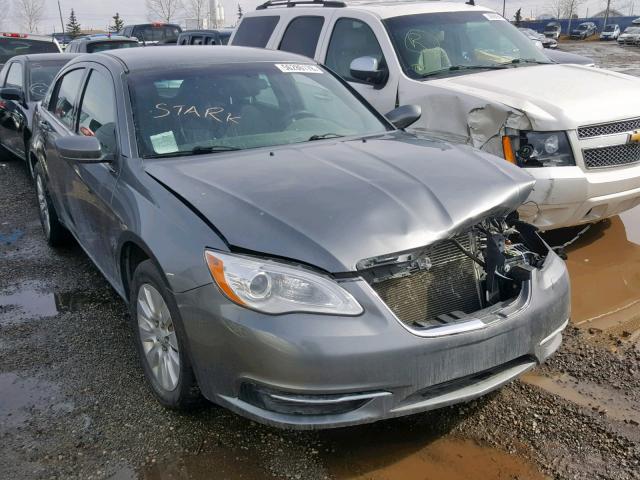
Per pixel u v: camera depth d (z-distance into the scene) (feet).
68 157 11.89
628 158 16.05
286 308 8.32
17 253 19.06
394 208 9.21
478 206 9.63
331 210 9.07
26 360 12.60
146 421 10.46
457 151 11.73
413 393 8.56
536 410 10.52
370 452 9.60
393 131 13.93
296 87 14.28
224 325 8.59
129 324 14.08
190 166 11.12
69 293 15.97
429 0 23.75
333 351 8.13
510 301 9.63
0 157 32.65
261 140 12.55
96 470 9.34
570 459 9.35
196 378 9.38
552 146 15.30
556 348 10.17
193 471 9.27
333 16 22.24
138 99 12.66
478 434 9.96
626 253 16.96
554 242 17.83
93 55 15.80
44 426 10.40
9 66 33.06
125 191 11.28
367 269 8.71
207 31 44.34
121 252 11.43
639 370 11.66
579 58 28.53
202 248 9.00
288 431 10.12
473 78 18.28
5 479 9.16
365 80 20.20
